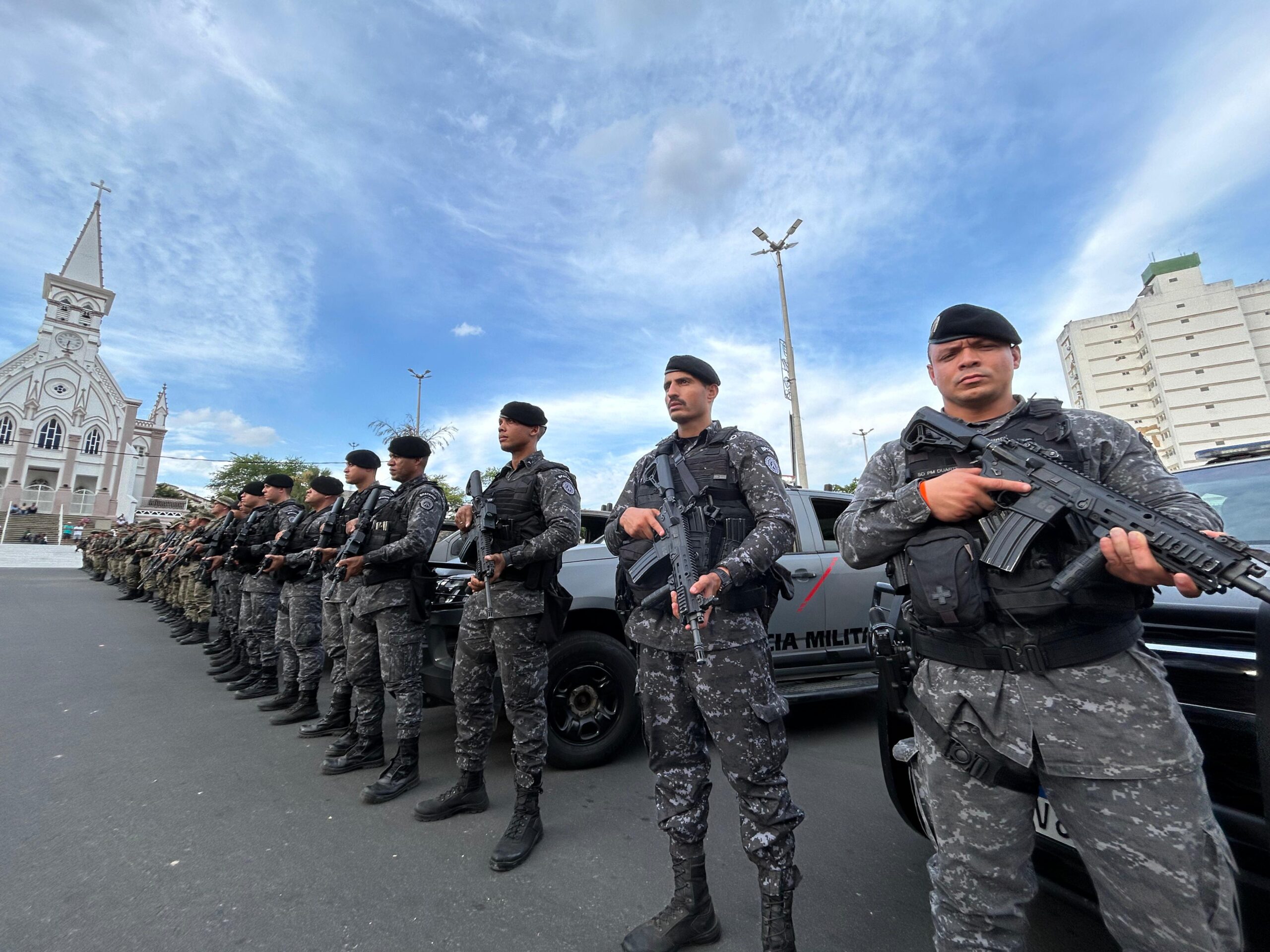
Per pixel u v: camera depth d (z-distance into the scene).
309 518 4.72
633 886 2.19
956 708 1.23
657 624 1.97
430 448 3.55
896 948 1.85
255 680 5.07
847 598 4.13
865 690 3.74
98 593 12.91
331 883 2.19
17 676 5.32
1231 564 0.96
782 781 1.82
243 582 5.25
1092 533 1.11
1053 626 1.15
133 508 48.31
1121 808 1.08
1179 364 73.69
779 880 1.72
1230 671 1.41
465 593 3.51
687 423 2.16
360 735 3.35
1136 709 1.10
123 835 2.52
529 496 2.80
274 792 2.99
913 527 1.29
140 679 5.38
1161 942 1.05
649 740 1.99
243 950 1.81
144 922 1.94
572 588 3.42
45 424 45.09
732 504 1.94
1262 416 70.69
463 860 2.35
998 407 1.42
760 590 1.89
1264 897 1.28
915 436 1.45
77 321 47.28
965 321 1.38
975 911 1.19
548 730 3.25
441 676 3.34
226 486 33.28
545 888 2.17
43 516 40.34
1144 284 78.31
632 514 1.95
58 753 3.47
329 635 3.93
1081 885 1.54
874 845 2.49
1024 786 1.19
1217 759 1.40
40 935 1.86
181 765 3.34
